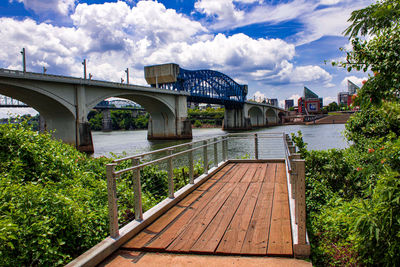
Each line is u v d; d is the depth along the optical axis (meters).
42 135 6.89
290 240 3.66
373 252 3.33
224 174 8.09
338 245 3.88
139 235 4.05
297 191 3.29
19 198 4.19
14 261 3.43
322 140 37.97
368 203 3.90
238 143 38.50
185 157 23.30
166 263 3.33
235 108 114.19
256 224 4.24
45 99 35.88
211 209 5.03
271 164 9.59
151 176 8.53
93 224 4.69
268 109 141.88
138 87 49.56
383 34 3.88
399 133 4.20
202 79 91.06
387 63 3.77
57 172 6.17
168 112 64.88
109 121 140.75
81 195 5.20
